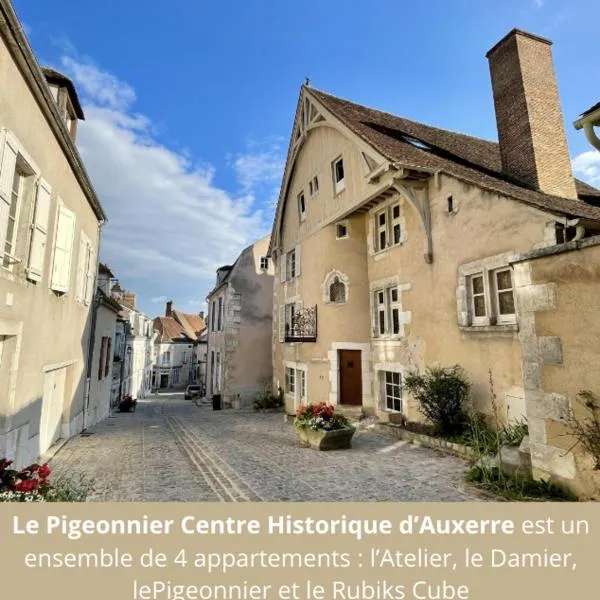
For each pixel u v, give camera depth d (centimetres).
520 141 938
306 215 1353
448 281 808
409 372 899
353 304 1108
